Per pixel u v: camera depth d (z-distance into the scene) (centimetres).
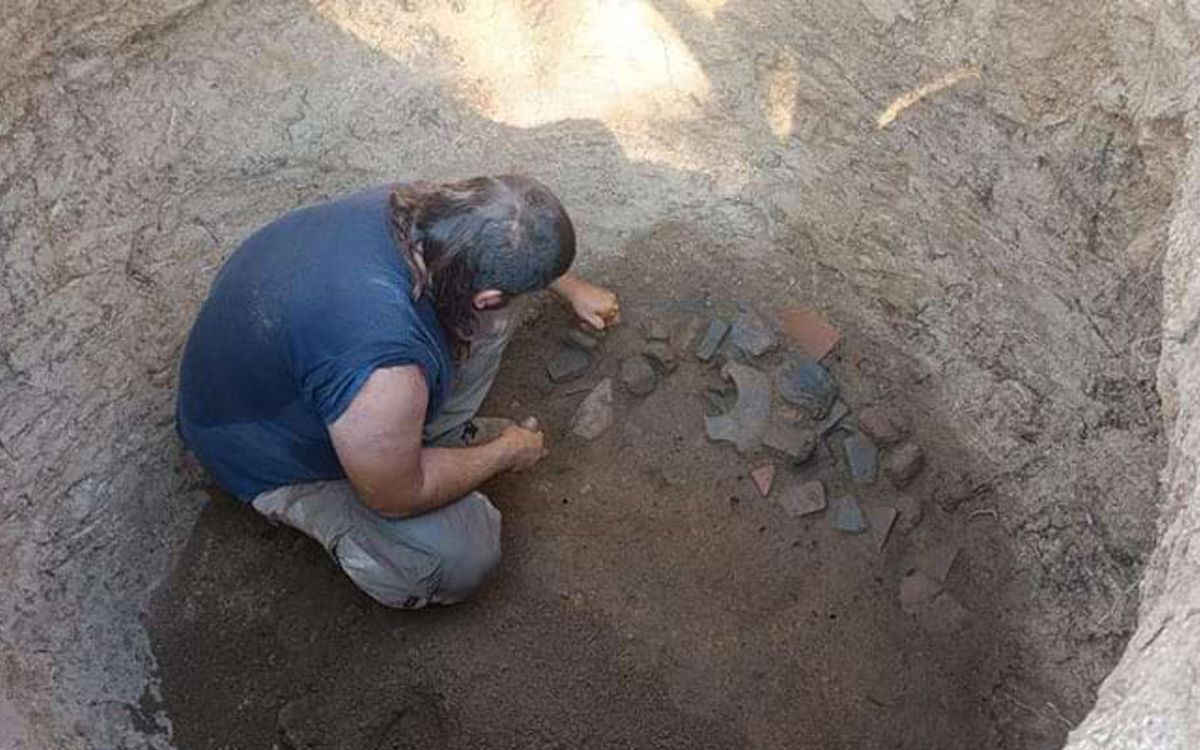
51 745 201
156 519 241
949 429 251
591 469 254
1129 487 220
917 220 254
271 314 203
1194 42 192
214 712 227
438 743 224
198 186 255
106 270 242
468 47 278
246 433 222
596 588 239
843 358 264
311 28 267
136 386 243
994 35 229
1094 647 221
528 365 266
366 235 202
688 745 224
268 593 237
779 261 273
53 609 223
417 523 222
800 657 232
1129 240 214
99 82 242
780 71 267
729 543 245
